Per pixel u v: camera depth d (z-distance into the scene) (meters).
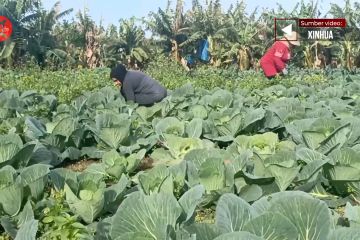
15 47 40.12
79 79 19.11
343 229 2.81
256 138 6.78
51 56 42.00
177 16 45.84
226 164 5.29
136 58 45.12
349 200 5.34
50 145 7.60
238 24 48.06
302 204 2.96
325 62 45.66
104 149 8.02
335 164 5.36
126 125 7.72
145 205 3.43
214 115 8.62
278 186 5.21
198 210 5.31
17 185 4.68
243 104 10.66
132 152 7.69
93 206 4.68
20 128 8.37
